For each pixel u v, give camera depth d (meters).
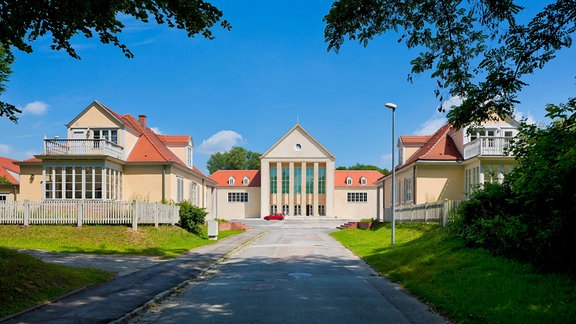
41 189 32.38
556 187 8.93
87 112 32.09
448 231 16.27
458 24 8.25
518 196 11.01
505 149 11.77
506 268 10.15
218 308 9.11
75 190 29.78
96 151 29.55
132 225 23.41
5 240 20.94
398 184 36.97
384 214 36.22
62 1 8.27
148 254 19.14
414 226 24.73
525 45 7.91
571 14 7.45
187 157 39.50
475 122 8.77
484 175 27.03
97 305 8.96
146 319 8.23
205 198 45.38
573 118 8.30
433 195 30.16
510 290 8.64
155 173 32.53
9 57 10.39
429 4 8.08
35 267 11.04
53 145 29.59
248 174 72.50
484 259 11.48
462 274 10.78
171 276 13.16
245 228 42.38
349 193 71.12
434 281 11.10
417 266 13.50
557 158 8.91
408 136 37.16
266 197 67.06
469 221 14.59
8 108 10.59
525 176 9.90
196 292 11.05
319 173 68.38
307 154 67.56
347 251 21.73
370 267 15.88
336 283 12.31
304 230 41.97
